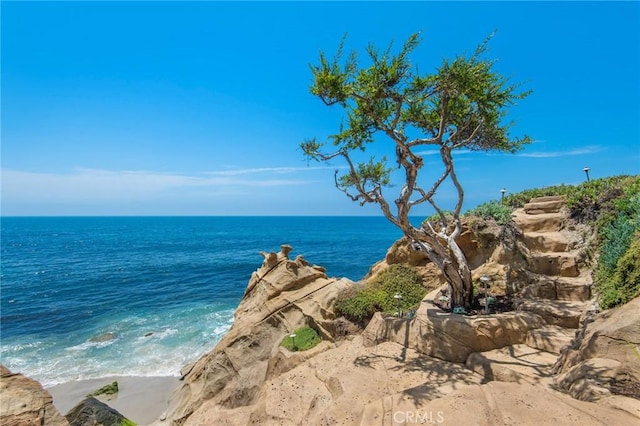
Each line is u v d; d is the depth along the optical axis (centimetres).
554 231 1310
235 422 1047
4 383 984
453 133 1166
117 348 2292
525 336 913
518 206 1725
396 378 856
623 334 618
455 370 862
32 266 5831
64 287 4188
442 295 1210
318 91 953
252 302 1891
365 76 945
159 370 1970
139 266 5700
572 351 722
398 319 1120
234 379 1480
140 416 1560
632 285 736
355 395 785
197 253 7469
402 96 964
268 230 15600
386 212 1116
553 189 1677
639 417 489
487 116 1031
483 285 1191
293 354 1290
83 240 11206
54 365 2059
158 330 2609
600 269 986
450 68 911
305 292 1684
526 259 1200
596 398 556
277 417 842
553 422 511
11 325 2812
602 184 1400
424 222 1273
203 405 1441
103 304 3412
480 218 1395
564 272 1122
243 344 1582
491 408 568
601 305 819
